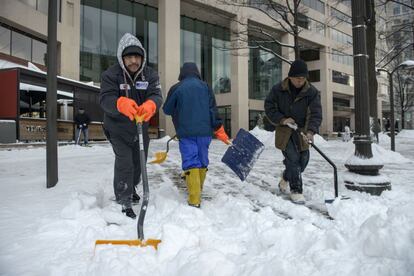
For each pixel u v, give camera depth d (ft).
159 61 98.58
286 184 17.66
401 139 81.10
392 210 8.78
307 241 9.37
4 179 21.53
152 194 16.60
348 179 17.26
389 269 7.04
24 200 15.55
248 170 16.31
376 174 17.06
